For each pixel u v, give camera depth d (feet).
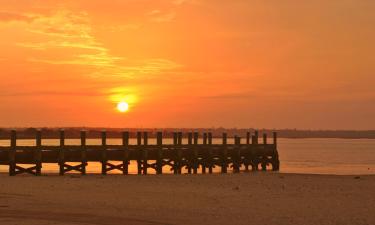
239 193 100.53
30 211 73.41
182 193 99.55
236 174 155.43
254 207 82.07
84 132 148.97
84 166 148.56
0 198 87.71
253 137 198.49
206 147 179.73
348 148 629.51
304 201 90.17
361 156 371.15
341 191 105.91
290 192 103.14
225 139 188.55
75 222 64.69
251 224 66.85
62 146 145.38
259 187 111.75
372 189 110.11
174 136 184.24
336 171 202.49
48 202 83.71
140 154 161.38
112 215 71.56
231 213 75.61
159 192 100.78
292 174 153.28
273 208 81.25
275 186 114.21
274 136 203.10
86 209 76.79
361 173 188.65
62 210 75.10
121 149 155.84
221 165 183.83
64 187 106.83
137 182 120.26
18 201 84.12
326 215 74.59
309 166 242.58
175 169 170.81
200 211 77.15
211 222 67.77
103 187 108.27
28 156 142.61
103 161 152.15
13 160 139.33
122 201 86.89
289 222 68.59
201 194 98.27
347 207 82.99
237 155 189.88
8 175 142.00
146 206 81.51
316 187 113.09
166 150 168.96
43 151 144.46
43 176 139.33
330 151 498.28
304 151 496.23
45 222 64.23
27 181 119.03
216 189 107.04
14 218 66.95
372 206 84.33
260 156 199.11
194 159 175.32
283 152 463.01
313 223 67.97
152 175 146.92
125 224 64.49
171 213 74.74
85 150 148.66
